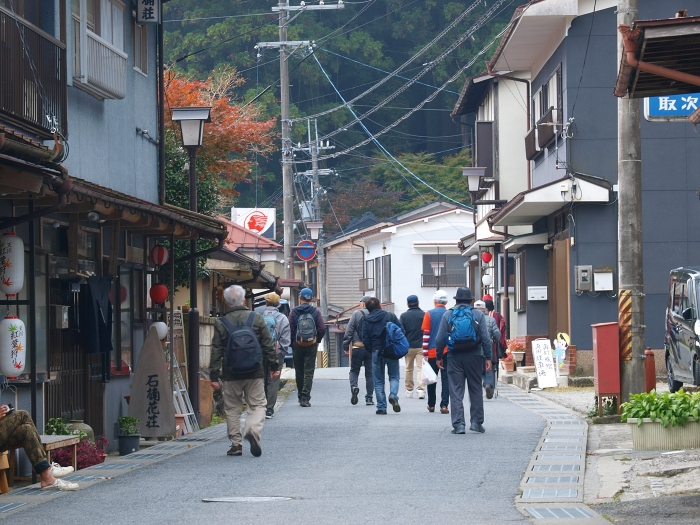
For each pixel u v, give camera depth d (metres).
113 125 17.22
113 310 16.69
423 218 59.41
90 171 15.93
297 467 12.46
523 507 9.55
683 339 20.27
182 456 13.95
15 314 13.09
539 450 13.69
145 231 17.33
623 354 17.05
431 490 10.59
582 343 25.64
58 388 14.23
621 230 17.02
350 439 15.31
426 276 59.25
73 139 15.19
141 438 16.61
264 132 29.08
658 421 13.05
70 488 11.00
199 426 18.75
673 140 25.38
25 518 9.31
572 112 25.64
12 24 12.37
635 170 16.95
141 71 19.03
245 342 13.60
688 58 10.41
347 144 67.88
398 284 59.47
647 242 25.38
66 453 12.82
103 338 15.12
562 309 26.88
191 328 19.52
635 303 16.97
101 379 15.73
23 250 12.38
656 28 9.78
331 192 68.56
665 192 25.39
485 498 10.07
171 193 25.83
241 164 28.36
